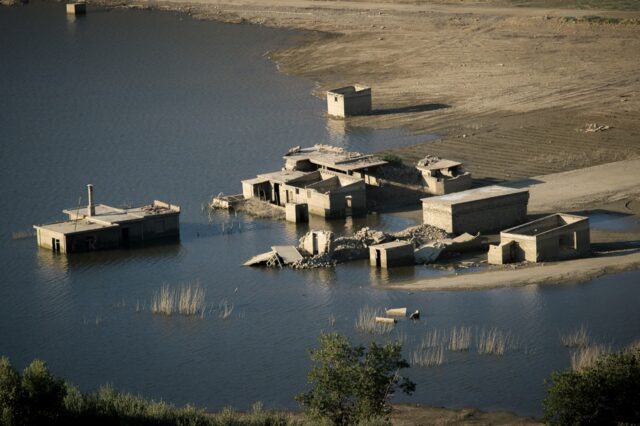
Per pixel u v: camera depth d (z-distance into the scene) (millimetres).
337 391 194000
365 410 192250
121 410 198250
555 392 190625
